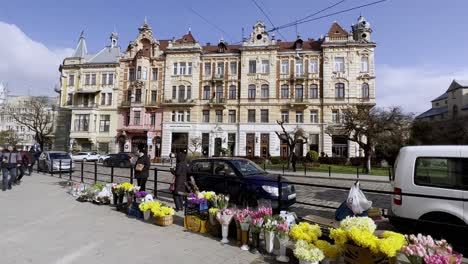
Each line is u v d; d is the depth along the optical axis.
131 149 46.72
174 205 9.47
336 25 43.62
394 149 31.66
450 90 66.12
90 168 25.59
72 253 5.03
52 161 20.03
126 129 46.38
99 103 48.78
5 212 8.08
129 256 4.93
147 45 48.41
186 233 6.38
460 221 5.40
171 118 45.56
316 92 41.78
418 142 38.50
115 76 48.50
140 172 10.01
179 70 46.12
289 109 42.22
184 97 45.56
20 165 14.29
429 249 3.54
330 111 40.75
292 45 45.38
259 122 42.84
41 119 55.19
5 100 85.19
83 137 47.00
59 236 5.96
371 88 40.09
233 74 44.69
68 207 8.87
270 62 43.19
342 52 41.22
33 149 22.30
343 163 35.00
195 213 6.63
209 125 44.41
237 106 43.97
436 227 5.62
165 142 45.06
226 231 5.80
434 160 5.80
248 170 9.26
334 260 4.47
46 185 13.89
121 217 7.70
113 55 51.19
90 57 52.72
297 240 4.72
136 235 6.13
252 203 8.30
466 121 40.62
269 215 5.50
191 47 45.59
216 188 9.13
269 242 5.11
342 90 40.84
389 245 3.75
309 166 30.27
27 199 10.15
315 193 12.36
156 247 5.41
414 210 5.87
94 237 5.93
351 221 4.23
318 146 40.94
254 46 43.59
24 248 5.25
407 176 6.04
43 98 57.47
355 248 4.01
